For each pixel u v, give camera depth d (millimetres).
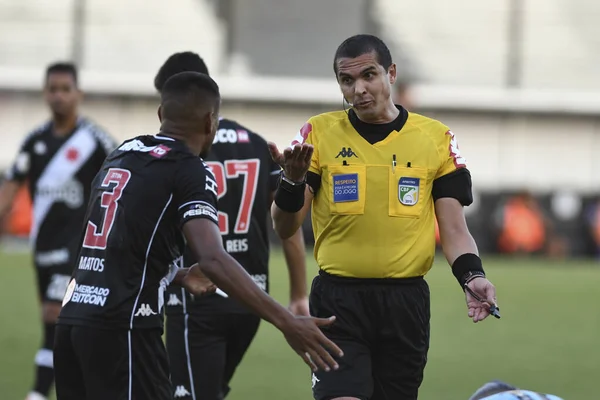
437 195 15133
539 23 86188
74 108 24172
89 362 13219
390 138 14961
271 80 83500
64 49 84938
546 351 32406
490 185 80812
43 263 23875
